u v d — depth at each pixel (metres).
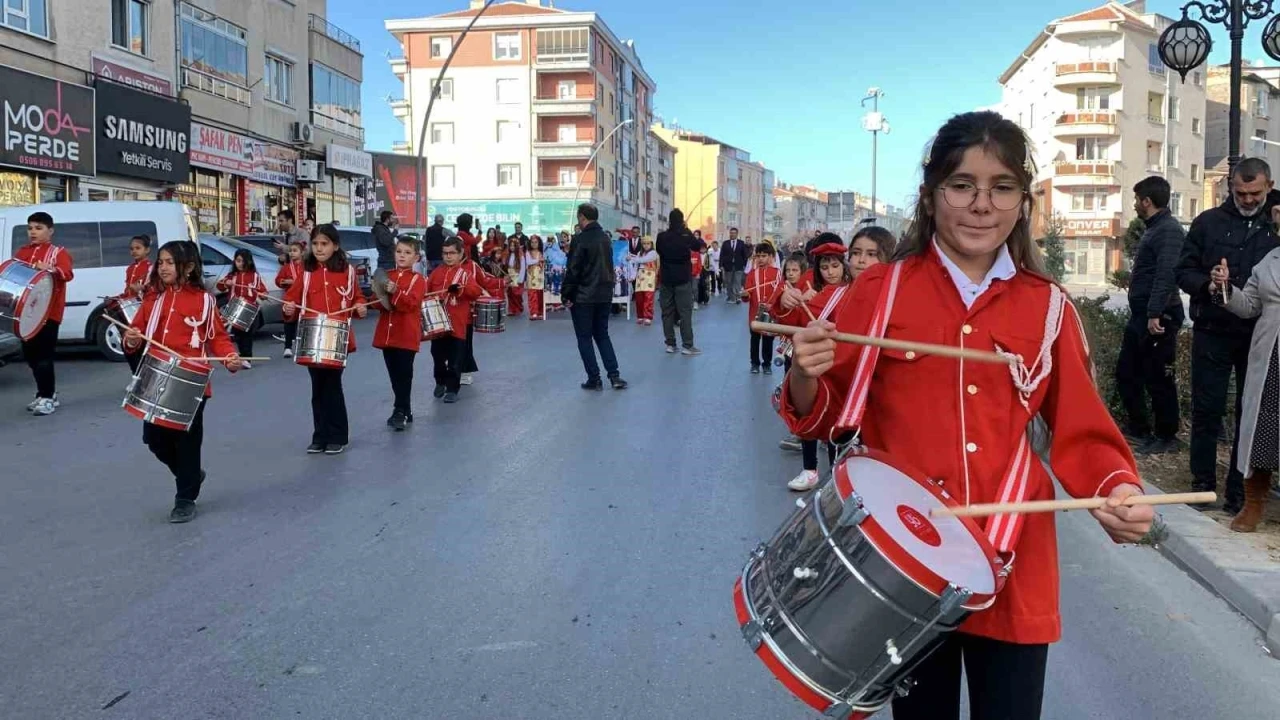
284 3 31.38
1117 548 5.96
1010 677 2.35
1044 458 2.58
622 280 24.95
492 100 66.62
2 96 19.14
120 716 3.74
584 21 65.00
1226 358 6.33
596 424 9.63
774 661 2.32
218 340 6.52
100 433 9.13
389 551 5.71
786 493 7.08
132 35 23.80
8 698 3.88
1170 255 7.55
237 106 28.59
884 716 3.70
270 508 6.63
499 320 12.78
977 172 2.39
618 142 74.88
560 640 4.45
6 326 9.25
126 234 14.16
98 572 5.36
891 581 2.14
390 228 22.52
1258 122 54.44
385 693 3.93
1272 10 8.90
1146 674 4.20
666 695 3.93
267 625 4.62
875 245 6.54
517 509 6.61
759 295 13.04
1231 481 6.30
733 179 115.25
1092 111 58.88
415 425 9.59
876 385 2.51
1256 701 3.96
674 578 5.27
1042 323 2.42
